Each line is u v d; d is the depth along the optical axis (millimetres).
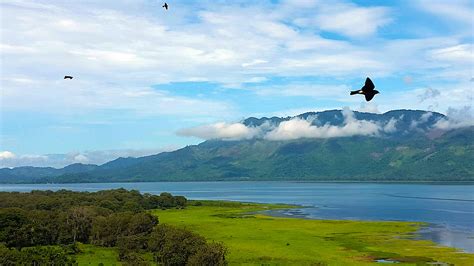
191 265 102125
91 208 172125
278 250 130125
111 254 129000
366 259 119688
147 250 127250
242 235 157250
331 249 132875
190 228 174000
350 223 191500
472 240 150000
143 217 143125
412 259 119438
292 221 198625
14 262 101812
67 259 111625
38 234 140125
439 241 148125
